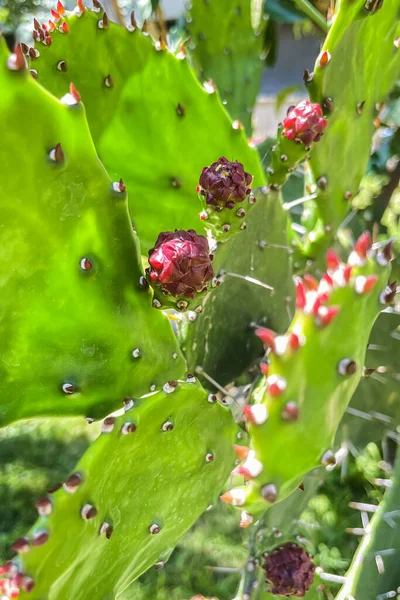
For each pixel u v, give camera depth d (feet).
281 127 1.07
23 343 0.80
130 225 0.81
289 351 0.74
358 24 1.06
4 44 0.69
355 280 0.76
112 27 1.05
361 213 1.47
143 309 0.86
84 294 0.80
